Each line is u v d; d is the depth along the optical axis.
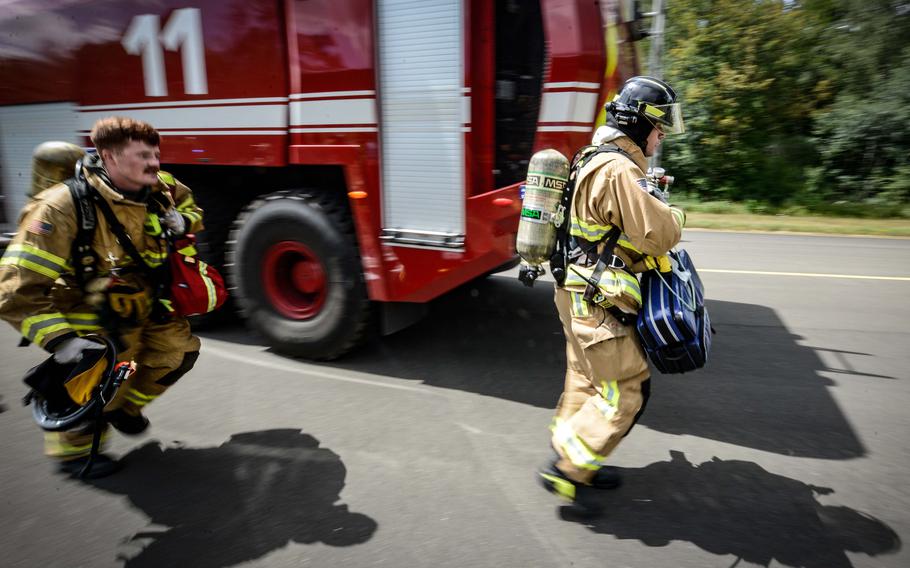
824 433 3.54
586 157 2.65
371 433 3.51
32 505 2.85
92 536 2.64
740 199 16.70
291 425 3.61
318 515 2.77
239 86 4.32
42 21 5.16
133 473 3.11
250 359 4.64
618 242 2.60
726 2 16.50
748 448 3.37
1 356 4.77
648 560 2.50
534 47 4.55
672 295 2.59
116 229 2.67
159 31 4.57
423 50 3.75
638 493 2.95
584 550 2.55
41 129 5.46
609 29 3.89
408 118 3.87
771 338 5.08
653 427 3.61
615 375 2.65
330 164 4.18
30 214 2.51
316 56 4.02
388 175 4.01
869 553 2.53
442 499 2.89
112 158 2.57
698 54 16.98
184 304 3.01
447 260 3.96
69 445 3.02
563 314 2.83
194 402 3.90
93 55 4.93
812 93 17.20
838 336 5.14
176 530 2.67
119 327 2.89
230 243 4.70
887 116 15.13
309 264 4.45
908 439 3.47
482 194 3.80
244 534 2.65
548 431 3.54
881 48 15.93
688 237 10.47
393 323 4.41
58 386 2.66
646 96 2.55
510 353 4.74
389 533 2.65
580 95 3.62
